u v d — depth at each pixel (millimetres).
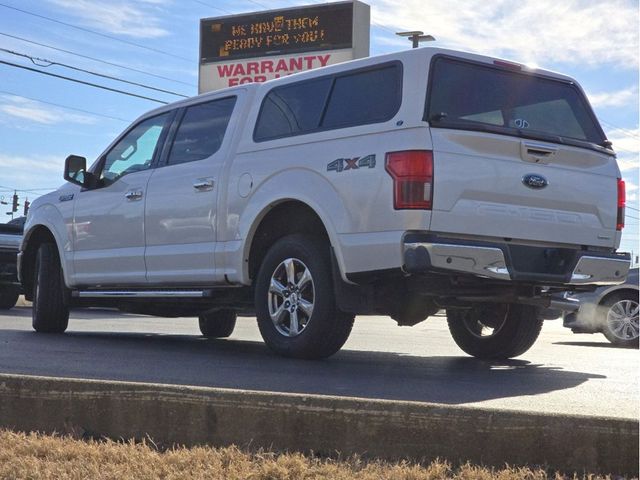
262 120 6883
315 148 6277
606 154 6602
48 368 5734
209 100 7527
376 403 3562
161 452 3672
